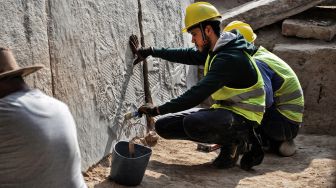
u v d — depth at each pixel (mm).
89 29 4527
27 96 2578
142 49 5328
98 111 4648
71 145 2598
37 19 3816
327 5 8172
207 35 4621
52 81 3990
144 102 5617
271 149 5668
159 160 5109
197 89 4445
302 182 4754
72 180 2607
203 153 5449
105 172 4543
